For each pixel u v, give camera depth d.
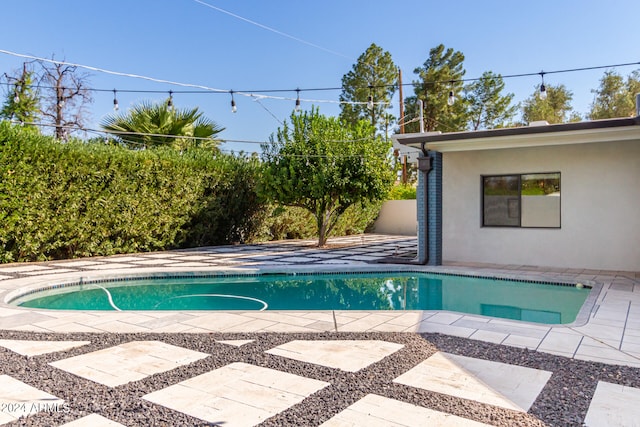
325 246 14.16
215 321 4.98
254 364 3.59
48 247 10.52
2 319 5.05
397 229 20.23
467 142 8.46
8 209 9.64
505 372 3.40
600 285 6.98
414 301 7.01
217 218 14.48
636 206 8.30
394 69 29.58
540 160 9.12
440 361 3.64
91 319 5.07
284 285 8.36
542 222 9.19
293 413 2.74
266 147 13.67
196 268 9.16
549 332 4.49
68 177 10.62
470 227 9.88
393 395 2.99
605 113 33.91
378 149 13.21
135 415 2.72
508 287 7.80
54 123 18.38
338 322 4.93
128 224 12.00
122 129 13.70
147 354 3.83
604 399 2.92
